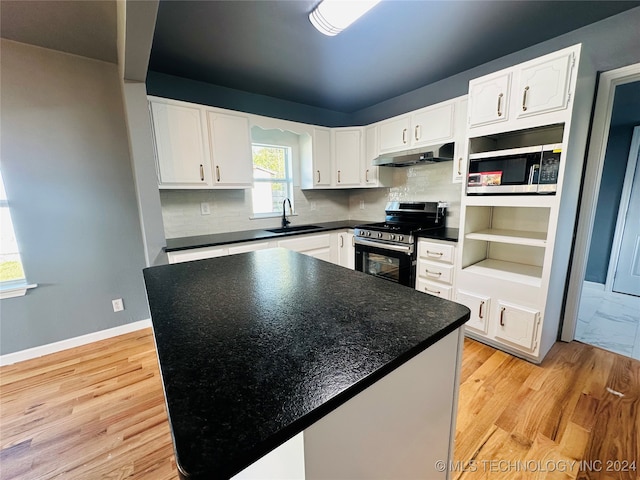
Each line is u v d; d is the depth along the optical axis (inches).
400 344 26.2
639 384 67.4
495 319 80.9
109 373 77.5
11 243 82.2
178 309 35.0
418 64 95.2
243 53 85.0
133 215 97.4
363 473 24.8
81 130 87.0
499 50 86.4
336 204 156.7
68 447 54.4
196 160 96.9
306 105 139.1
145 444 54.9
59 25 68.6
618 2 65.0
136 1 43.8
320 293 40.1
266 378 21.4
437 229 107.3
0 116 76.4
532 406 61.2
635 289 125.7
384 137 124.3
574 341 88.1
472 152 82.4
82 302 92.0
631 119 115.3
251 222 126.6
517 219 90.6
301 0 61.0
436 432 33.4
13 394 69.4
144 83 77.2
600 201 133.4
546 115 66.2
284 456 22.0
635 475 46.2
